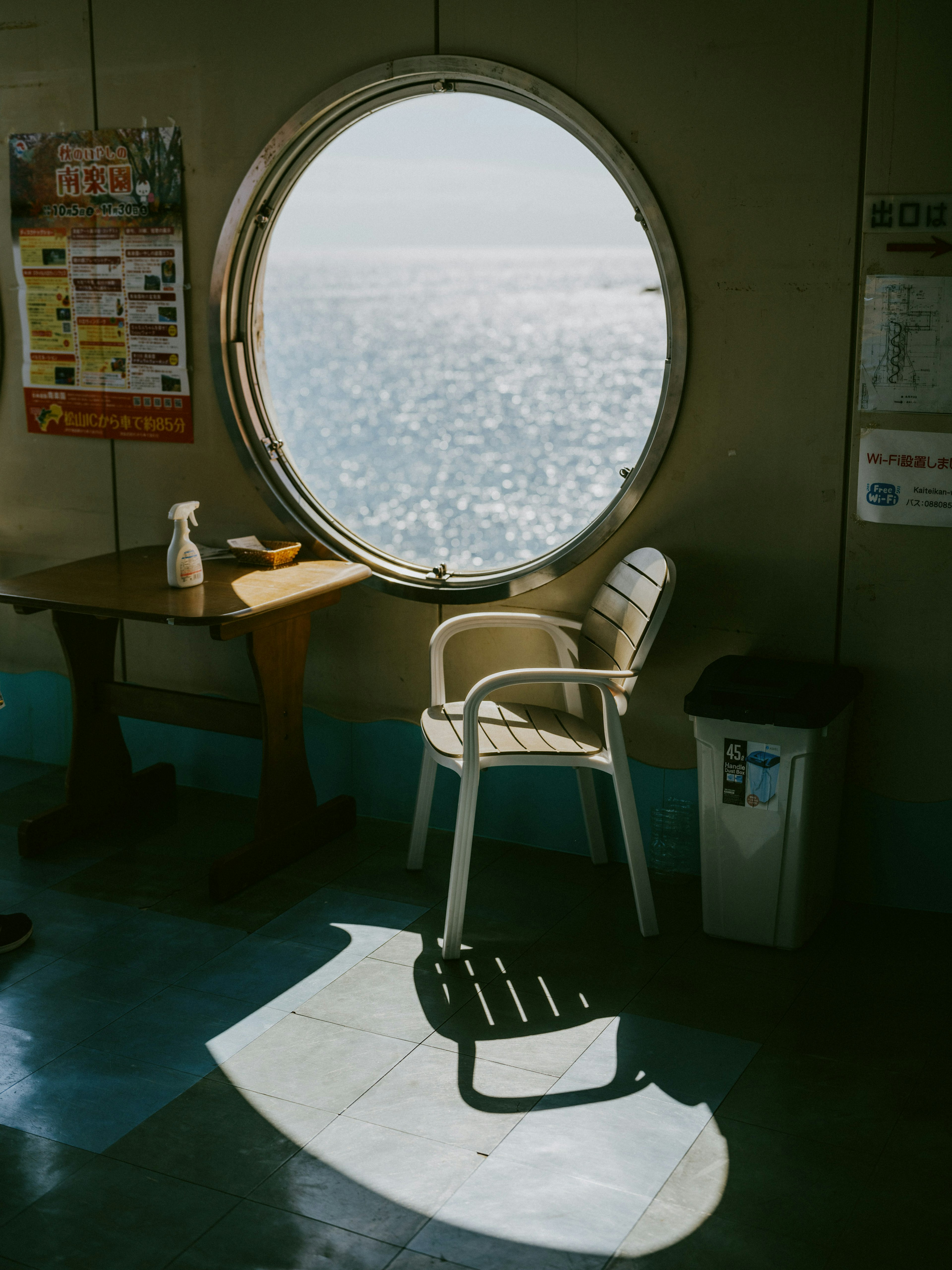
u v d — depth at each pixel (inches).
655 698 144.5
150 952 125.3
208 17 151.8
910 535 129.4
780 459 133.7
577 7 132.6
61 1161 91.8
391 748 159.9
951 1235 83.7
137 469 170.2
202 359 161.8
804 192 127.0
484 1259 81.6
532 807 152.3
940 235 122.4
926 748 133.0
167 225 160.1
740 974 121.0
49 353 172.2
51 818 151.6
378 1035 109.7
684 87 129.7
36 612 180.2
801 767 119.4
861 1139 94.5
